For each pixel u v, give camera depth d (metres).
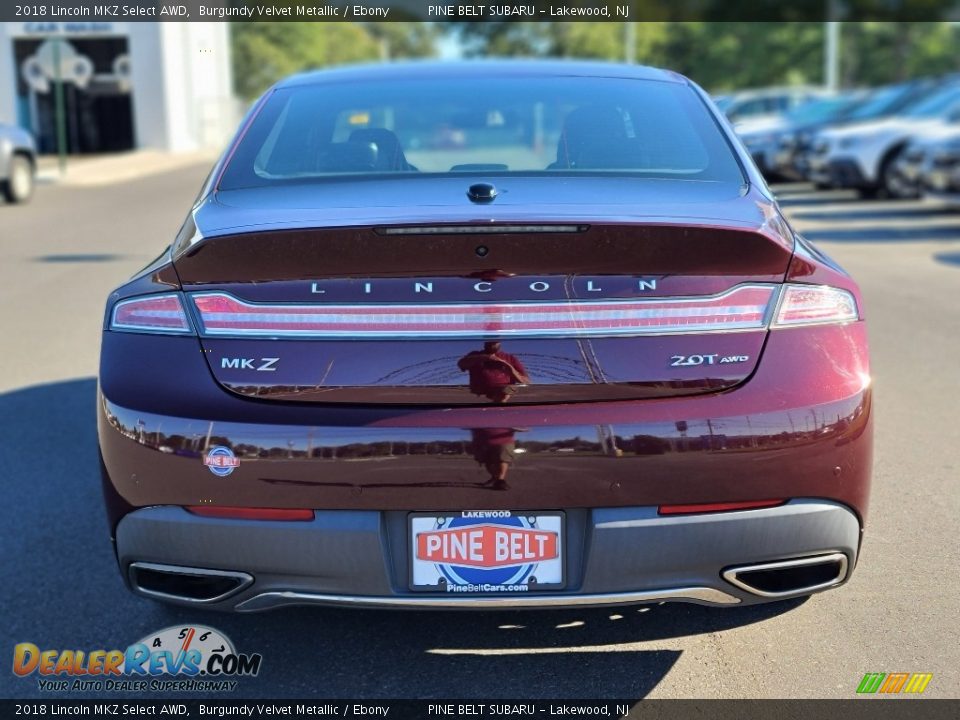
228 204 2.74
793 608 3.09
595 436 2.31
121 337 2.50
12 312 7.66
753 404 2.36
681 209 2.54
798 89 31.44
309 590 2.42
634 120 3.22
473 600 2.38
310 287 2.37
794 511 2.39
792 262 2.45
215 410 2.37
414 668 2.81
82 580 3.35
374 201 2.64
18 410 5.19
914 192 15.09
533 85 3.51
